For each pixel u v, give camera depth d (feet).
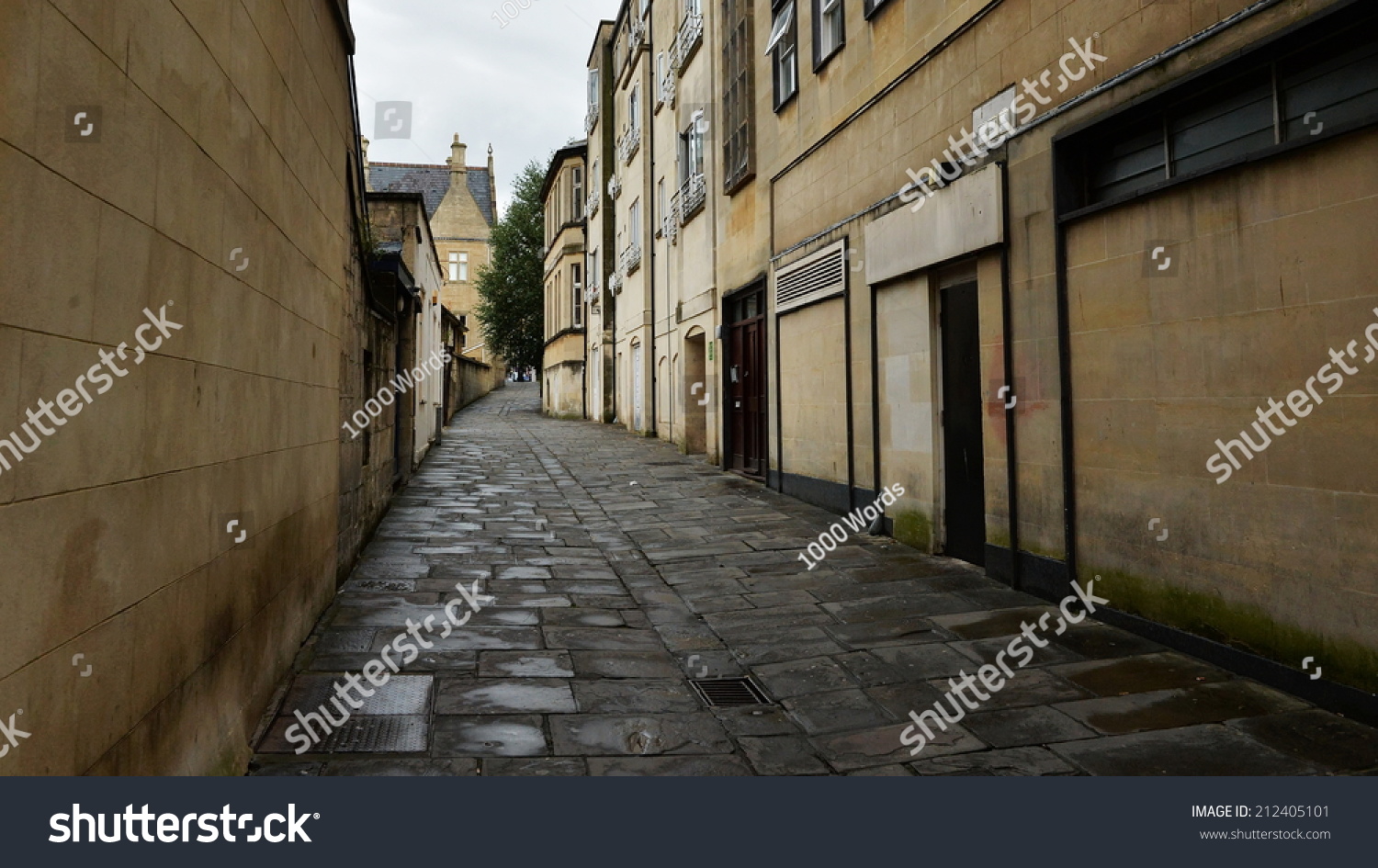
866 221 28.81
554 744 12.69
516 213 128.88
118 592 7.87
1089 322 18.28
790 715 14.11
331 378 19.31
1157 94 16.33
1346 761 11.57
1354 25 13.14
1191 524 15.75
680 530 30.40
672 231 59.72
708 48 49.19
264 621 13.23
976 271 23.21
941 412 25.20
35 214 6.39
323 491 18.61
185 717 9.61
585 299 98.43
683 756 12.42
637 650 17.46
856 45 29.43
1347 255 12.80
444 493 38.65
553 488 41.42
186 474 9.63
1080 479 18.69
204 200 10.19
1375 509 12.42
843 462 31.53
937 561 24.39
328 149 18.40
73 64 6.97
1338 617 12.99
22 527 6.25
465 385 124.36
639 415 73.87
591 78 93.86
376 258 32.17
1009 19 20.84
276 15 13.58
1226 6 14.94
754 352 42.73
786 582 22.80
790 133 36.09
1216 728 12.70
